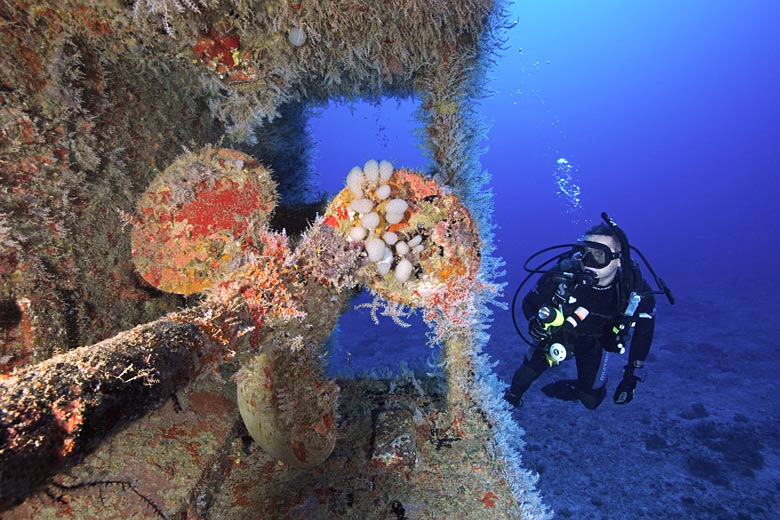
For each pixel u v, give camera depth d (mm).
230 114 3277
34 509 1806
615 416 8703
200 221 2412
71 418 885
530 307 4348
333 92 4188
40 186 2031
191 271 2480
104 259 2387
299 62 2967
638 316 4281
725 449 7438
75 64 2152
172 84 2865
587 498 6516
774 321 14836
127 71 2521
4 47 1885
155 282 2475
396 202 2105
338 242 2170
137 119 2600
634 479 6852
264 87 3057
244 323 1720
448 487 2781
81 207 2240
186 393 2689
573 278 3930
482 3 2758
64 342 2150
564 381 4805
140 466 2119
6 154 1901
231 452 2764
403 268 2209
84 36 2219
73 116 2174
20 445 781
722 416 8516
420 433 3273
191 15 2428
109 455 2074
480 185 3336
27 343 1998
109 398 970
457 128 3182
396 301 2520
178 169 2342
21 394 874
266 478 2691
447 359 3301
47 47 2045
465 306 2617
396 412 3504
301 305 2064
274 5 2533
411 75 3305
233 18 2588
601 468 7160
